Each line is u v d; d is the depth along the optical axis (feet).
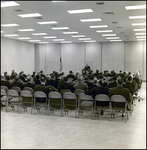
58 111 25.84
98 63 81.87
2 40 66.69
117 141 15.33
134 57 78.28
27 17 37.01
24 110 25.66
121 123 20.47
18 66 76.13
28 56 82.94
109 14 34.63
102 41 78.64
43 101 23.57
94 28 48.73
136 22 41.68
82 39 71.67
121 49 79.36
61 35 61.36
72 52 84.28
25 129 18.25
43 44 87.25
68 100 22.59
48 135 16.62
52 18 37.88
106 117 22.93
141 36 63.41
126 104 20.44
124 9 31.35
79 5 29.09
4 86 26.27
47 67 87.04
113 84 28.17
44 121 21.06
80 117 22.86
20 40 75.61
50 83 29.63
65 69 85.35
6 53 69.00
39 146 14.24
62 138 15.92
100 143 14.89
